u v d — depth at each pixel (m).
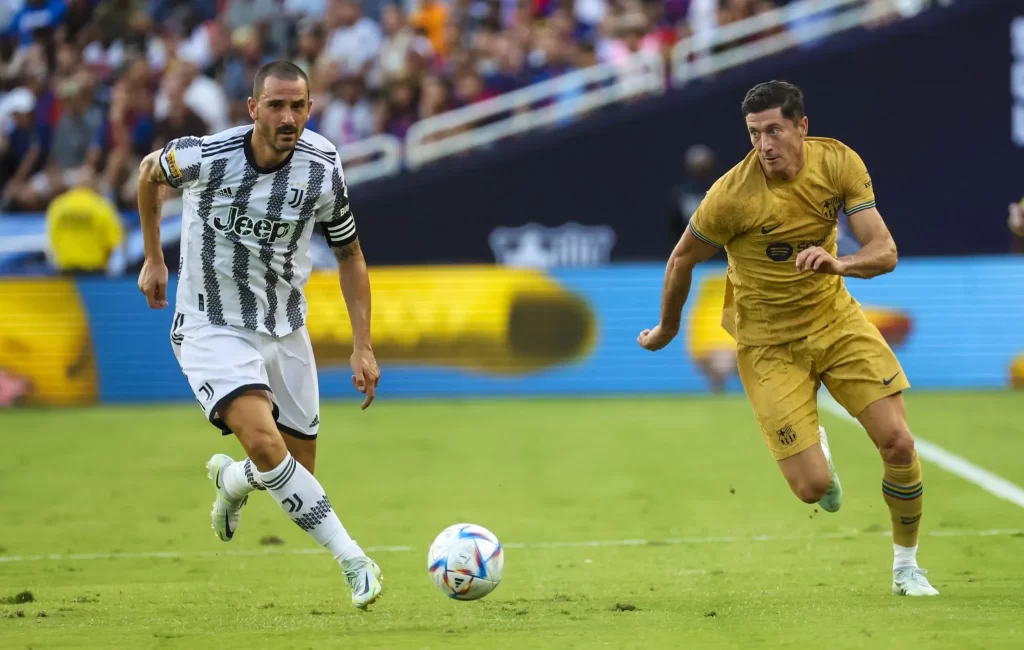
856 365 19.58
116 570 23.48
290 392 19.84
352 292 19.98
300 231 19.22
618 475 35.09
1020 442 39.56
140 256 60.12
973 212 59.62
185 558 24.70
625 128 59.03
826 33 60.59
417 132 60.62
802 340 19.88
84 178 58.56
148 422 48.09
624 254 59.59
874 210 18.89
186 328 19.27
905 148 59.41
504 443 41.62
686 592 20.59
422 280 55.00
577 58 63.69
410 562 24.08
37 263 61.72
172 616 19.02
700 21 63.94
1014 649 15.67
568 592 20.83
